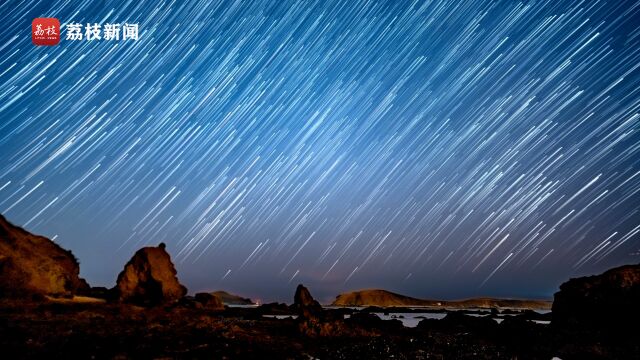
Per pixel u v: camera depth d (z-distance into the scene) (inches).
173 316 1153.4
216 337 859.4
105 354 651.5
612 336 895.7
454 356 798.5
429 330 1178.6
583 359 801.6
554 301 1132.5
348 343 924.6
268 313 1834.4
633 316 935.7
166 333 862.5
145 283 1617.9
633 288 978.1
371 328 1117.7
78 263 1550.2
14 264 1240.8
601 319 987.9
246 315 1497.3
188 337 836.0
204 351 728.3
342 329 1033.5
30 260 1294.3
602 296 1011.3
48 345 681.6
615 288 1000.9
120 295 1582.2
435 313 2541.8
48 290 1285.7
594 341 872.3
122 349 690.8
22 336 725.3
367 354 794.2
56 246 1507.1
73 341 715.4
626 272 1016.2
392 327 1219.2
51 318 922.7
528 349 885.8
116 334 808.9
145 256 1649.9
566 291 1099.9
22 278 1233.4
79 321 919.0
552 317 1115.9
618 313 964.6
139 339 777.6
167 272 1670.8
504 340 991.6
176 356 678.5
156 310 1262.3
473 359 778.2
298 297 2198.6
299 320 1068.5
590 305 1020.5
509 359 793.6
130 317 1051.3
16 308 1007.6
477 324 1206.3
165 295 1611.7
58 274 1343.5
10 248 1278.3
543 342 913.5
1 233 1304.1
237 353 738.2
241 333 950.4
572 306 1060.5
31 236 1425.9
